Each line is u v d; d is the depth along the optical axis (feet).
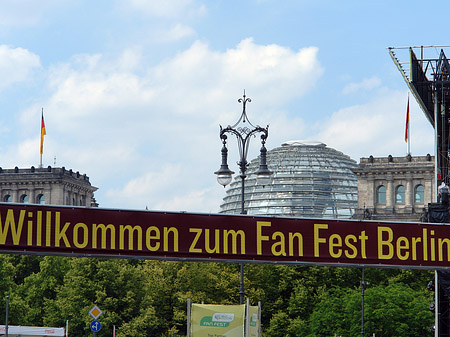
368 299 418.92
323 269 504.02
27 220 127.44
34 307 489.26
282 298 504.43
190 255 132.98
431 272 495.41
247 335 139.33
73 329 440.45
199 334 139.03
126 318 444.14
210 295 482.28
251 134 221.66
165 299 471.62
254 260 134.92
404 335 402.93
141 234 131.64
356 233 138.92
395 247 140.36
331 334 426.10
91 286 438.81
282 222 136.56
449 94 211.82
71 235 129.08
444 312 187.42
